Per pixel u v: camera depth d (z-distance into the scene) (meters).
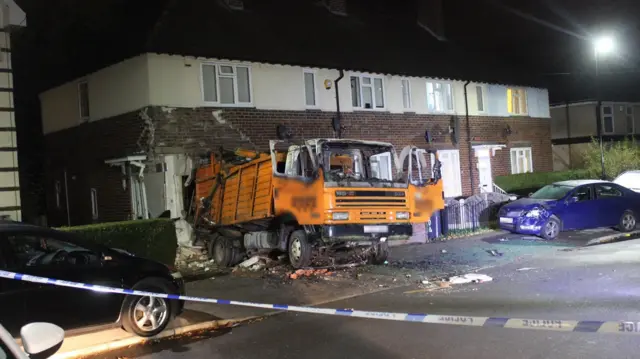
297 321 7.55
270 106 16.61
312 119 17.50
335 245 11.27
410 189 11.28
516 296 8.37
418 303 8.26
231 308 8.45
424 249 13.83
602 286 8.68
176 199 14.64
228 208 12.73
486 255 12.66
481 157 22.55
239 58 15.73
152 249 11.02
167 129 14.72
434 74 20.55
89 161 17.17
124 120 15.39
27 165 20.69
